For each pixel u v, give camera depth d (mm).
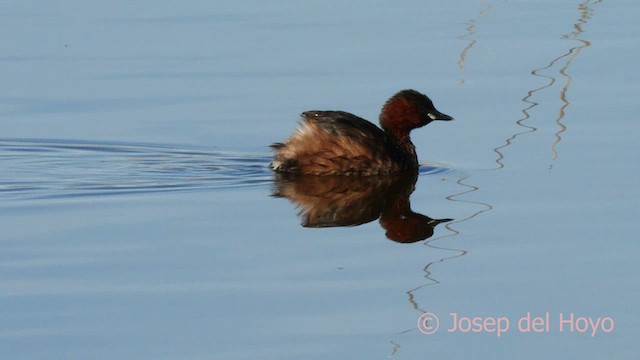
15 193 13352
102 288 10469
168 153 15234
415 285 10547
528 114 16547
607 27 20891
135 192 13461
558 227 11992
